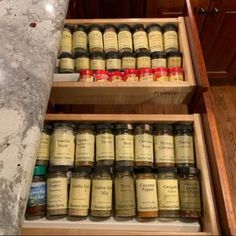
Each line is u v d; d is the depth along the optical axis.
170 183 0.67
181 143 0.73
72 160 0.71
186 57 0.88
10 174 0.49
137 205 0.65
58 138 0.71
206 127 0.71
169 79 0.86
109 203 0.65
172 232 0.56
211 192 0.63
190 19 0.93
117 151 0.72
